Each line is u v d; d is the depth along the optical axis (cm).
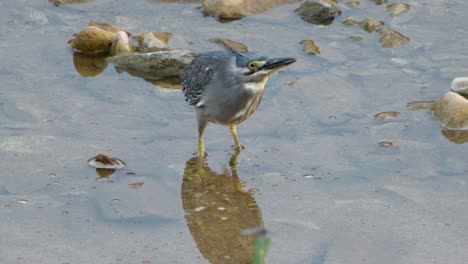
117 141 1322
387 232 1097
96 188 1193
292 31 1702
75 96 1453
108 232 1091
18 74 1511
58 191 1184
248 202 1179
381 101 1452
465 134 1356
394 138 1341
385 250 1057
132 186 1201
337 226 1112
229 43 1620
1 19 1711
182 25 1711
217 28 1703
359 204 1164
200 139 1316
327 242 1076
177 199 1180
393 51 1623
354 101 1451
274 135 1359
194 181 1230
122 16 1742
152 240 1079
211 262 1037
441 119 1386
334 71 1548
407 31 1702
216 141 1355
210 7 1752
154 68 1551
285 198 1187
